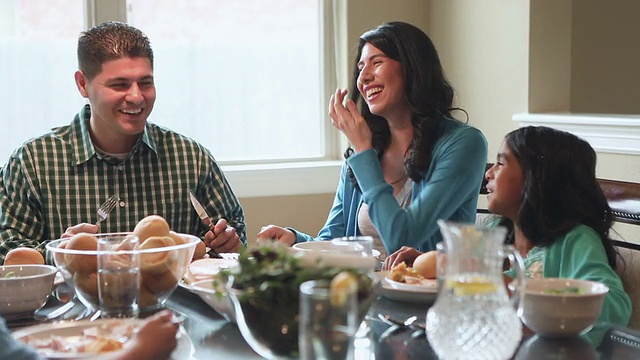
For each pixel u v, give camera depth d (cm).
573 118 328
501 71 364
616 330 163
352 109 259
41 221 259
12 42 361
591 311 154
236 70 391
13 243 249
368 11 391
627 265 207
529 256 212
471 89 383
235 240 233
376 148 271
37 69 364
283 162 400
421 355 144
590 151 214
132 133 252
